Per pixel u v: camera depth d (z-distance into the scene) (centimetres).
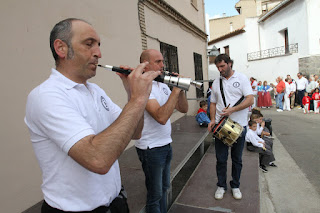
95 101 123
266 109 1187
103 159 89
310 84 1018
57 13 286
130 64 446
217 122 293
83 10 328
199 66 927
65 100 100
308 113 964
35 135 103
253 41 1730
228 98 283
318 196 325
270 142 477
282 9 1434
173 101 184
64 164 104
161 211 229
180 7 726
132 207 228
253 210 266
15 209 230
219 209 272
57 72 110
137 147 204
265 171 413
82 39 110
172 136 475
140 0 487
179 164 316
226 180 323
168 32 638
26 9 247
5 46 226
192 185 336
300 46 1281
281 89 1092
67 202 105
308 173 395
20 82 239
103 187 117
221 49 2059
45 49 268
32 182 247
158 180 200
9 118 227
